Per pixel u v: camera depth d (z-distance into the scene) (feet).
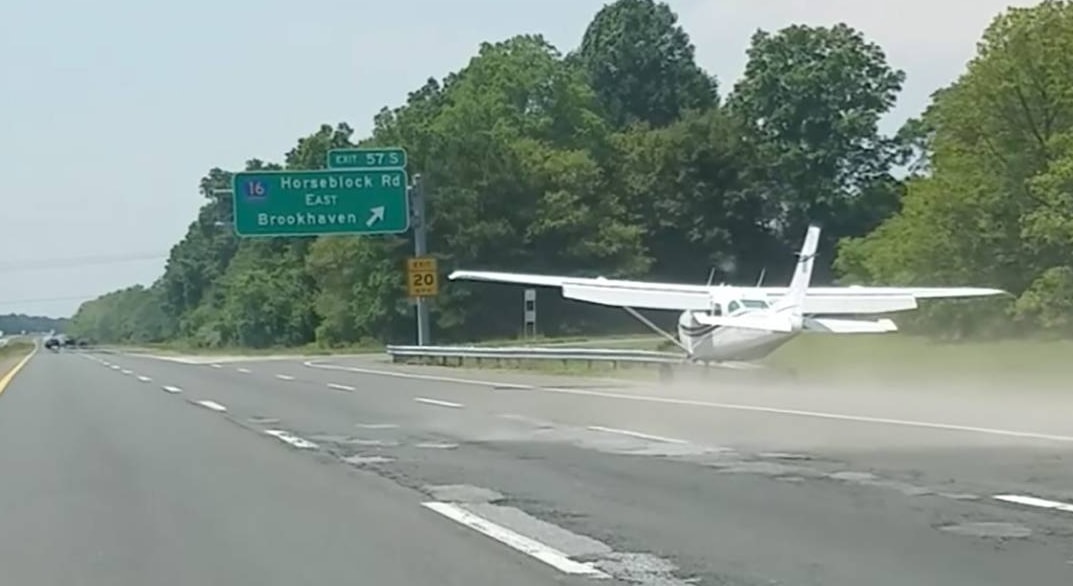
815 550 34.35
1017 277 176.86
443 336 282.15
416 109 331.57
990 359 122.62
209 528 40.93
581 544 36.04
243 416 88.17
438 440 67.10
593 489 47.19
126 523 42.52
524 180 288.30
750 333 106.32
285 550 36.55
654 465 53.83
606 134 321.32
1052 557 32.83
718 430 67.82
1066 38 168.35
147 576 33.50
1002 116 173.17
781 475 49.57
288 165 376.27
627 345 223.30
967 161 177.27
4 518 44.27
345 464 57.41
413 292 178.09
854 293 111.75
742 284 312.50
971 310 176.86
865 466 51.39
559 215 286.87
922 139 320.29
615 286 116.16
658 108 414.00
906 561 32.60
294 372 163.94
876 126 323.98
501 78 319.27
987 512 39.81
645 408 84.02
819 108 324.19
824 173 321.73
